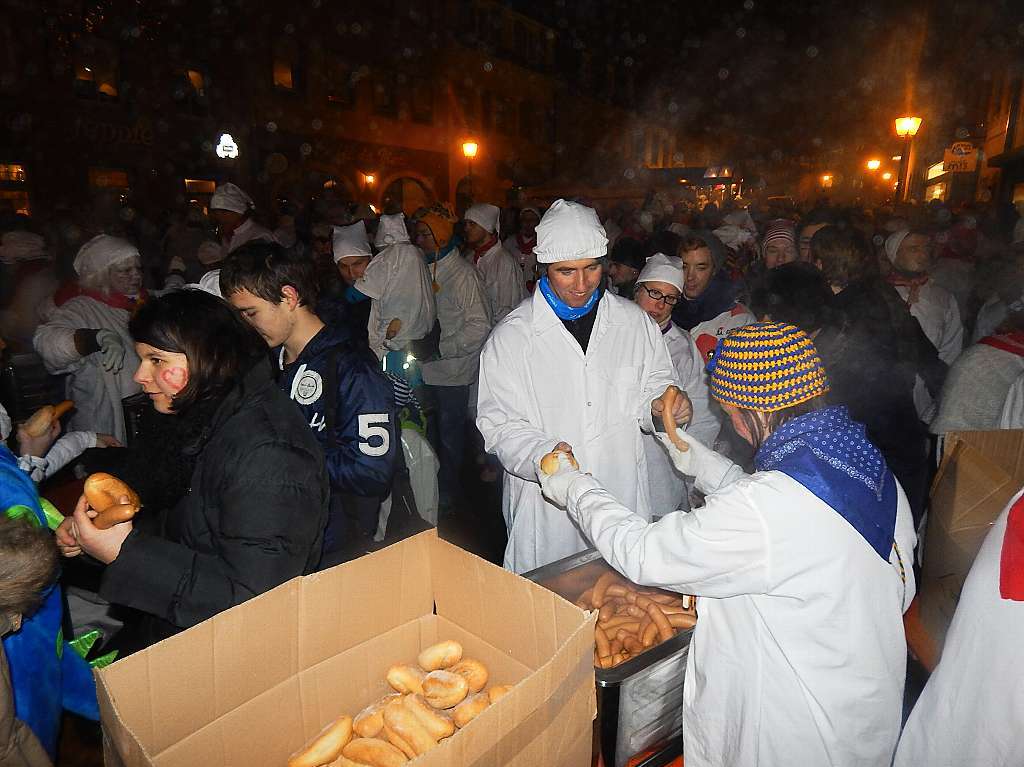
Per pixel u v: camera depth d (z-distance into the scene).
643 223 9.95
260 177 16.59
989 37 14.66
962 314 6.02
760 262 6.02
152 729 0.98
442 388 4.73
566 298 2.44
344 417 2.08
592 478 1.72
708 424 3.23
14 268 3.87
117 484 1.42
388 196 21.05
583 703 1.08
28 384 3.51
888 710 1.40
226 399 1.50
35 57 12.18
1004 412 2.36
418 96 21.72
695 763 1.58
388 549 1.29
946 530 1.86
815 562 1.26
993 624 1.31
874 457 1.35
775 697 1.39
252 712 1.12
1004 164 13.39
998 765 1.31
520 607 1.21
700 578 1.32
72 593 2.11
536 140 28.69
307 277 2.11
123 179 13.89
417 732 1.16
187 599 1.39
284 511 1.45
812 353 1.35
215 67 15.30
